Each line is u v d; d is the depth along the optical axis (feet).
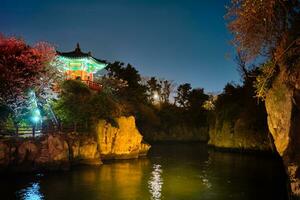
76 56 159.94
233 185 85.56
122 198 70.74
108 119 133.80
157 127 268.00
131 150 141.08
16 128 95.50
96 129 127.03
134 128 142.92
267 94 62.95
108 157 131.75
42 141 97.91
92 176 94.94
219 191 78.43
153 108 266.57
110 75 218.59
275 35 56.95
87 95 134.10
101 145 128.06
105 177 94.12
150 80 291.58
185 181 90.79
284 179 94.02
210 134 219.00
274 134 62.75
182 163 128.47
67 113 118.93
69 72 164.35
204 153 170.09
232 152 175.52
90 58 162.71
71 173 97.86
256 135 161.38
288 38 54.85
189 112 291.17
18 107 100.32
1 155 85.30
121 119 137.90
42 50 115.65
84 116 124.77
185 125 282.77
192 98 296.30
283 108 57.82
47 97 115.24
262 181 90.99
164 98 301.02
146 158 144.97
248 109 170.71
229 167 118.21
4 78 95.45
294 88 53.83
